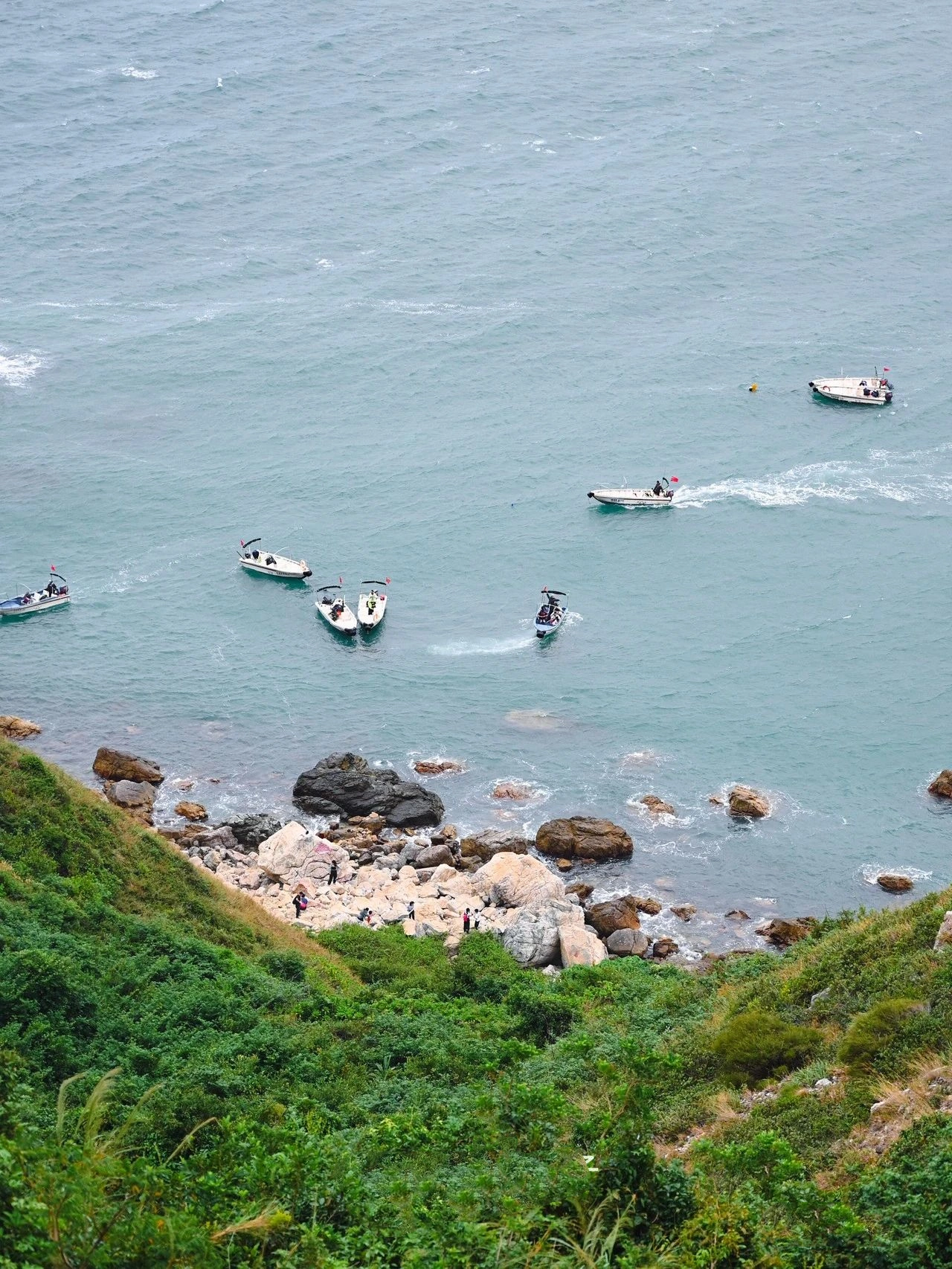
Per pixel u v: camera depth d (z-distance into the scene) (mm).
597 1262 21266
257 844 85625
